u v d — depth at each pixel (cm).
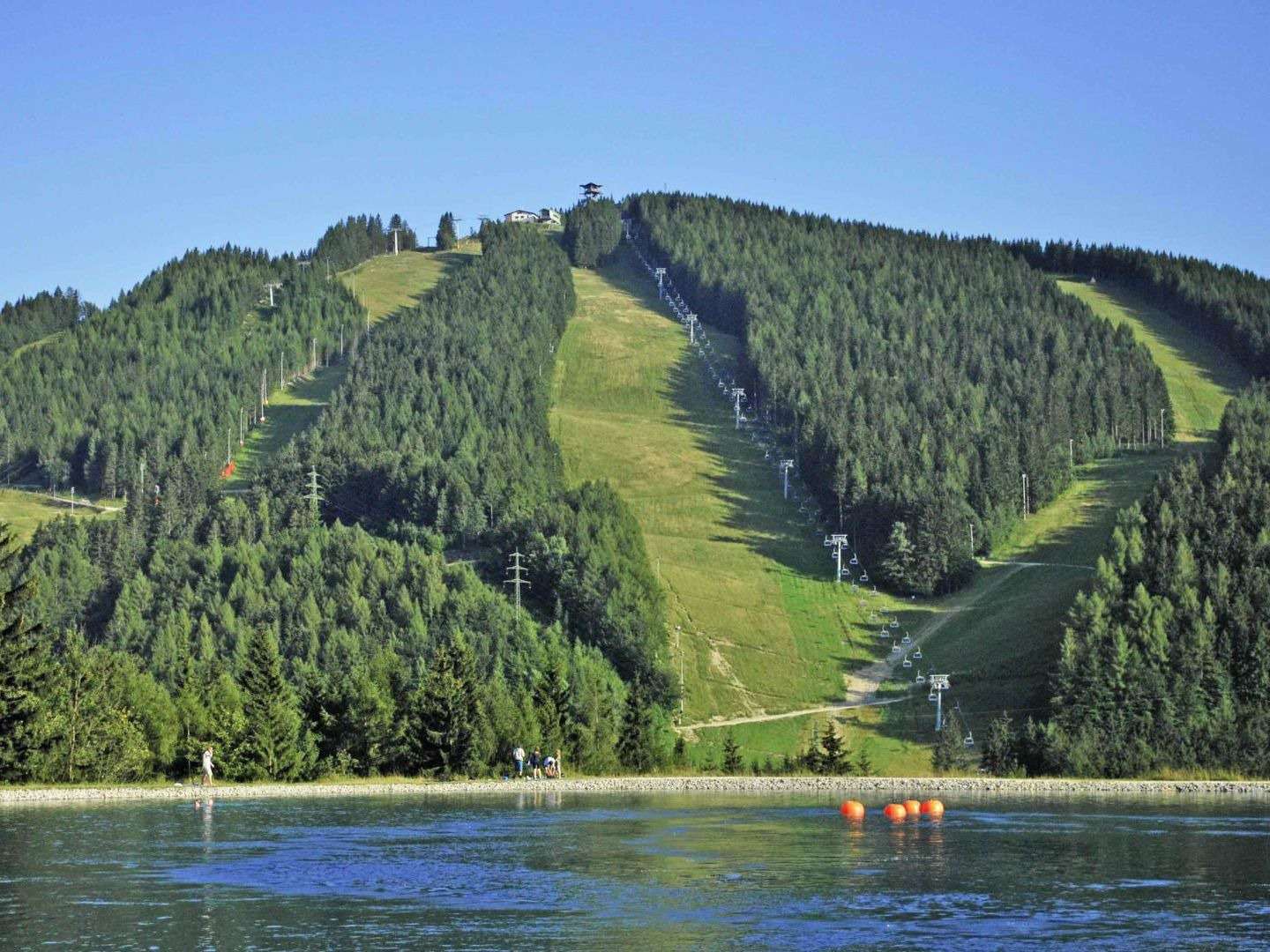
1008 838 8488
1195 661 19900
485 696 14012
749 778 13438
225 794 11281
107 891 6362
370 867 7094
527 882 6669
